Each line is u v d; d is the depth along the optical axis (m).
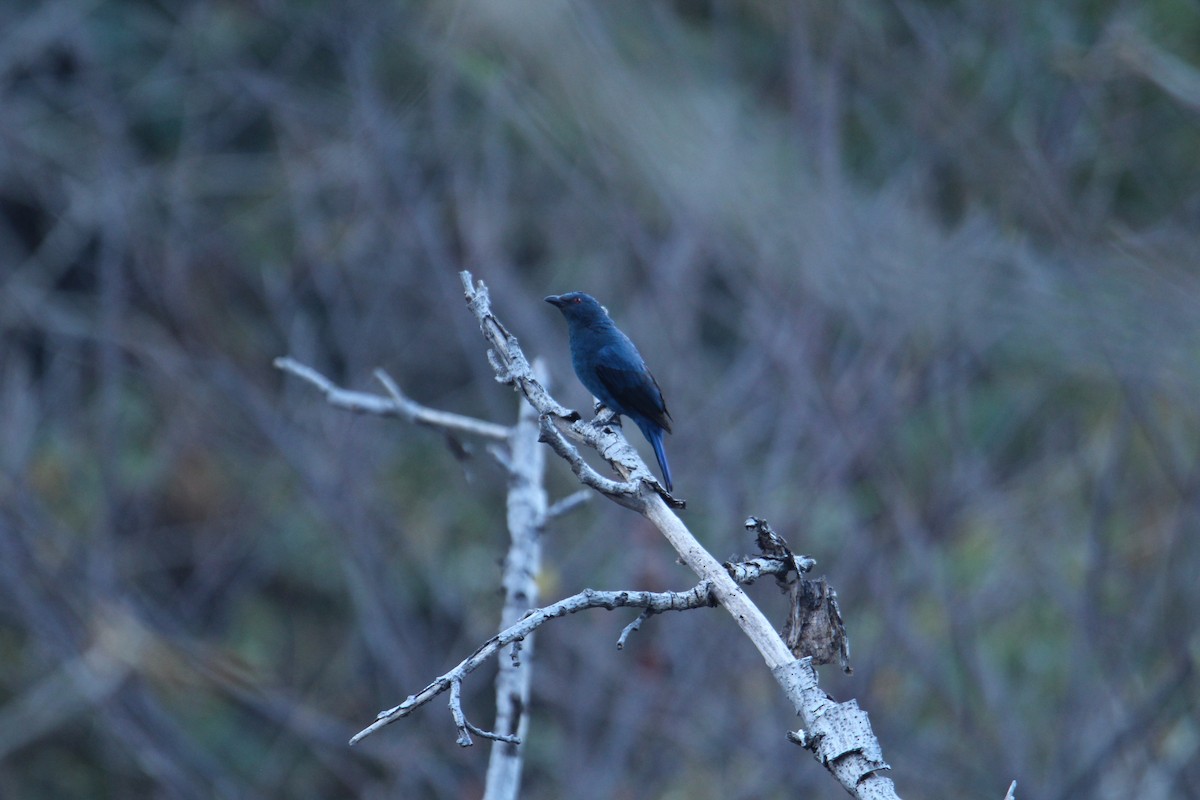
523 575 6.86
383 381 7.43
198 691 16.75
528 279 16.83
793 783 12.64
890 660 12.90
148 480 18.50
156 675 16.06
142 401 19.22
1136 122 15.67
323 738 15.21
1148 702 12.16
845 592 12.77
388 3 16.25
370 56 16.55
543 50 14.87
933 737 13.36
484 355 15.42
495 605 15.83
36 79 20.09
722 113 14.47
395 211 16.05
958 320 13.30
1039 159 13.69
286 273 17.94
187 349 16.64
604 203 15.30
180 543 18.72
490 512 17.05
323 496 14.78
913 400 13.23
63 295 20.34
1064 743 12.55
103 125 18.47
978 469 13.69
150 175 19.12
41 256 20.12
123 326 17.70
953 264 13.36
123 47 20.88
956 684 13.78
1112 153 15.48
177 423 17.64
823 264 13.51
